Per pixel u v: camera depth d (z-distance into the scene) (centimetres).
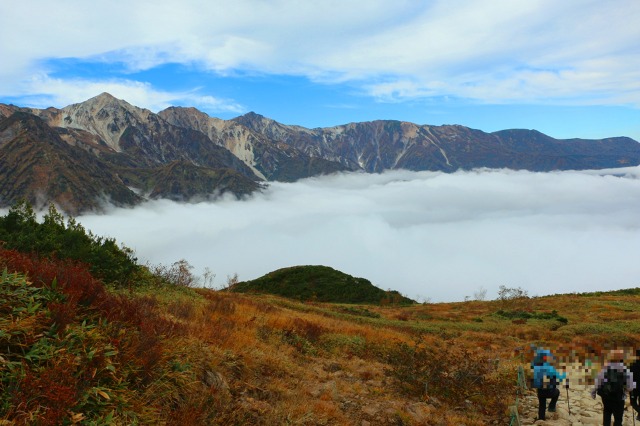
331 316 3419
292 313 2550
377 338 1803
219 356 822
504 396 1109
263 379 862
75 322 565
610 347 1519
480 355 1892
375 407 873
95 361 504
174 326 820
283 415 689
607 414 858
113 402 473
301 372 1016
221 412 601
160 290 1616
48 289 603
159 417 513
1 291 532
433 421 852
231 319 1322
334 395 885
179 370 638
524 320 3834
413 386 1084
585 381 1253
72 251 1339
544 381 937
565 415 968
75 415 406
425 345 1869
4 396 401
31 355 454
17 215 1432
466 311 5019
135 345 594
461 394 1071
